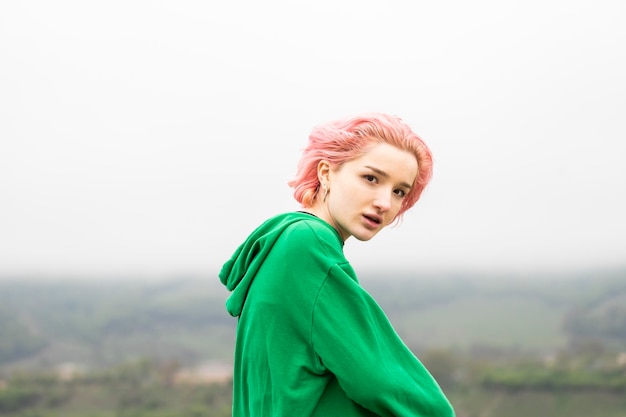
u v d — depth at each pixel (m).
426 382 1.92
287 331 1.90
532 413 54.75
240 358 2.07
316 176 2.10
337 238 2.01
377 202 1.97
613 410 53.66
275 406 1.88
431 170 2.08
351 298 1.90
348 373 1.84
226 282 2.16
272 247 1.98
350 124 2.04
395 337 1.95
